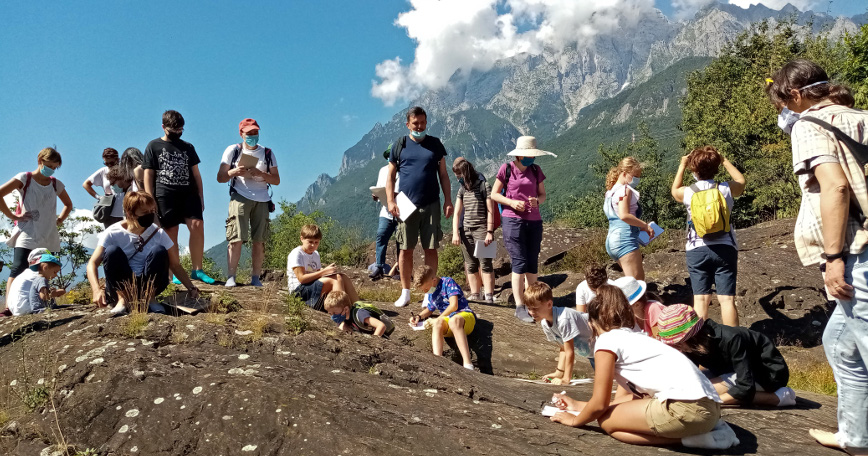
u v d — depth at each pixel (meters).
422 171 8.48
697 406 3.72
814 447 3.94
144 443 3.85
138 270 5.99
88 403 4.18
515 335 8.09
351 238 24.97
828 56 32.03
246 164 8.21
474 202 10.39
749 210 26.14
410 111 8.48
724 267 7.18
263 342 5.20
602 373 4.05
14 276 7.73
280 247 24.72
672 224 30.38
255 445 3.76
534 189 8.78
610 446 3.92
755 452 3.81
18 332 5.54
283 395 4.16
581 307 6.86
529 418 4.37
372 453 3.62
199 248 8.27
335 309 6.67
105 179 8.80
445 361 5.88
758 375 4.87
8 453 3.83
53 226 8.01
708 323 4.90
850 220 3.42
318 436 3.78
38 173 7.79
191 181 8.16
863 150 3.37
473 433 3.95
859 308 3.37
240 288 7.94
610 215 7.99
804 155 3.48
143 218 6.06
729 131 30.02
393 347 5.72
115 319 5.53
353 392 4.46
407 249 8.63
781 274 10.58
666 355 3.96
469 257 10.53
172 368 4.62
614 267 12.55
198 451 3.76
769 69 33.41
